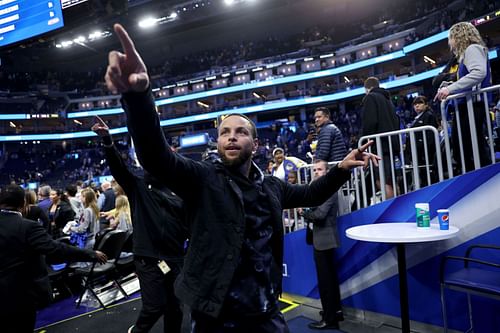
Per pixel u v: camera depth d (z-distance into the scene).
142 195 2.30
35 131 26.23
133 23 18.03
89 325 3.29
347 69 21.28
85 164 24.88
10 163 25.14
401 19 20.41
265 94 26.03
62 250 2.13
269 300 1.11
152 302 2.20
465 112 2.41
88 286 3.79
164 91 26.81
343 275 3.14
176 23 23.27
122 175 2.32
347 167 1.28
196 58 27.20
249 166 1.22
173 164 0.99
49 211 5.59
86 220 4.55
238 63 25.16
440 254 2.55
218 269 1.03
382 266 2.86
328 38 23.00
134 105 0.88
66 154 26.14
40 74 27.80
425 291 2.63
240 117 1.19
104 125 2.22
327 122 3.31
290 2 22.38
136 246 2.24
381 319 2.88
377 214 2.86
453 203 2.46
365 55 21.17
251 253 1.08
